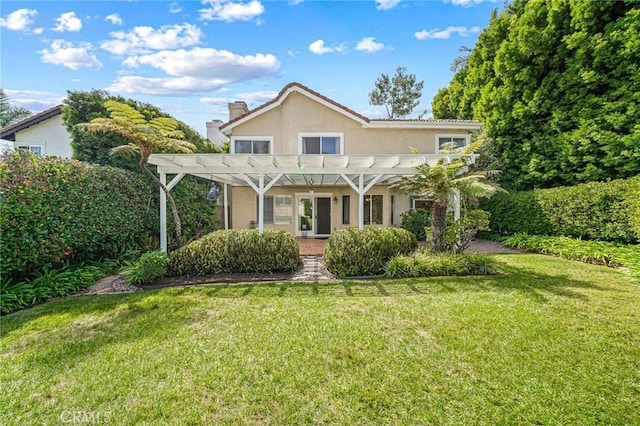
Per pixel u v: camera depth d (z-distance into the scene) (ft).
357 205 58.34
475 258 29.27
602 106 41.01
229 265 29.45
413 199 57.72
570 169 45.93
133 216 36.22
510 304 20.45
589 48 41.39
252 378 12.58
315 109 52.24
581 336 15.78
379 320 18.24
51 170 26.11
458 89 72.69
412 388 11.85
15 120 58.23
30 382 12.31
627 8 38.55
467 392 11.57
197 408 10.88
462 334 16.21
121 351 14.73
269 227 58.70
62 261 27.71
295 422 10.23
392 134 52.95
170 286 25.99
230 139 53.16
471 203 46.01
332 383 12.21
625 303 20.34
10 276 23.20
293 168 33.88
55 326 17.61
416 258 29.45
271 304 21.22
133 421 10.29
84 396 11.50
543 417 10.27
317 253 42.22
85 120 39.70
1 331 16.94
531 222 45.14
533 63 49.49
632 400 11.03
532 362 13.50
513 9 55.83
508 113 53.42
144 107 46.52
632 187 32.48
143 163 31.24
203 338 16.07
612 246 33.60
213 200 59.11
